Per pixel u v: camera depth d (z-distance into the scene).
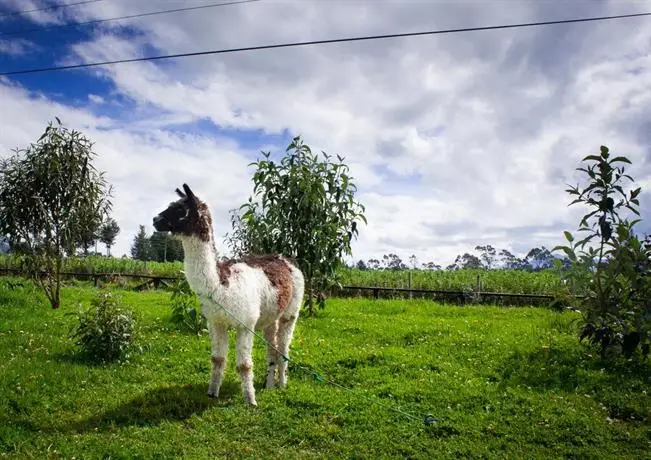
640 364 8.55
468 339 10.21
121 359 8.70
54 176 13.13
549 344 9.80
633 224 8.89
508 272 22.73
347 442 6.10
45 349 8.85
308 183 12.66
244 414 6.71
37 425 6.24
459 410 7.00
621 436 6.30
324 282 13.20
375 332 11.17
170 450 5.79
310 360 9.05
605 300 8.84
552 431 6.38
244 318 6.98
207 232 6.75
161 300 15.62
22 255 13.71
